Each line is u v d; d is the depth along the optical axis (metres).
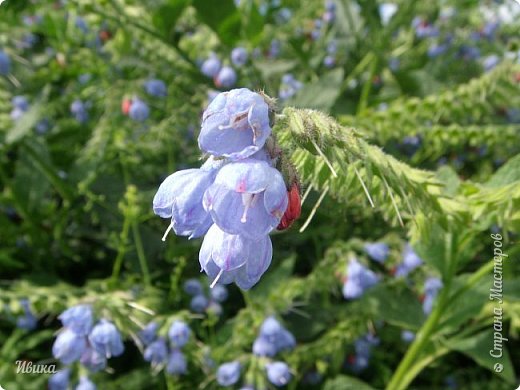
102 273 0.22
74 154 0.25
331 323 0.20
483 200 0.13
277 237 0.21
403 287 0.19
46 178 0.22
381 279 0.20
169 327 0.16
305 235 0.21
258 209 0.08
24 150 0.23
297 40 0.27
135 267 0.21
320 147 0.09
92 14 0.23
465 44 0.31
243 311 0.17
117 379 0.18
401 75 0.27
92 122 0.26
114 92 0.22
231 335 0.19
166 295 0.20
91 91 0.25
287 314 0.20
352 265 0.18
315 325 0.20
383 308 0.19
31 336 0.19
